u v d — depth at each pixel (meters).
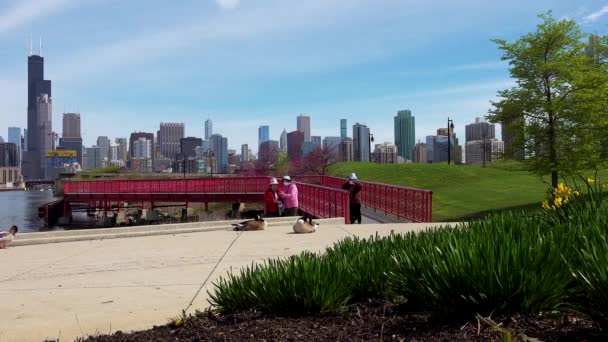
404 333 3.19
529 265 3.17
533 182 49.44
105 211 68.31
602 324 2.68
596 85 24.44
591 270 2.80
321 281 3.94
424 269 3.53
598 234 3.61
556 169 25.02
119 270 7.66
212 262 8.09
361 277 4.29
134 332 4.09
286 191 16.16
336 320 3.69
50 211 71.88
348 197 16.70
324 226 13.96
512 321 3.04
